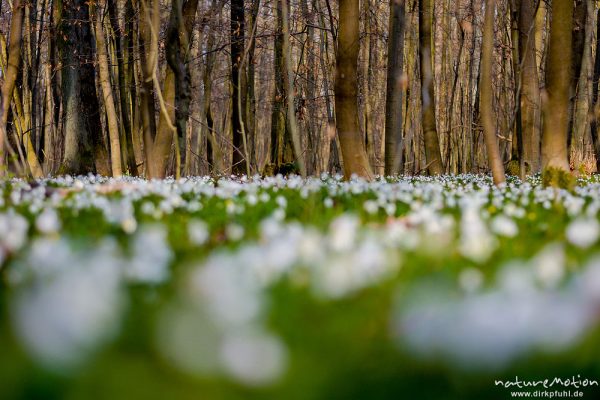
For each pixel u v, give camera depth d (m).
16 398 1.63
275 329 2.13
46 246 3.25
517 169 24.94
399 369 1.77
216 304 1.75
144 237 3.59
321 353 1.93
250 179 12.45
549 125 12.05
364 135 31.78
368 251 3.02
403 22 19.58
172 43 13.42
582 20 23.12
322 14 27.44
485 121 12.93
